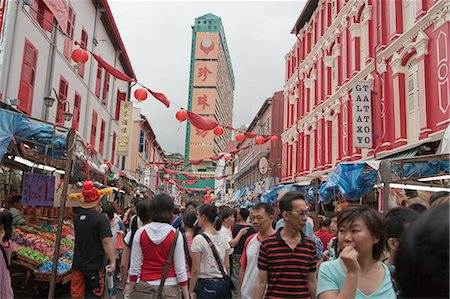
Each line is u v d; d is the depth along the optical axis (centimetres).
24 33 1191
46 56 1374
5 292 489
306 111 2181
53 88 1335
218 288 518
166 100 920
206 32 10131
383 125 1302
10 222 511
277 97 2917
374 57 1391
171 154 8431
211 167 8275
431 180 835
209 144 8525
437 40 1073
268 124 3025
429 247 121
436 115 1061
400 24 1283
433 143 959
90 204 582
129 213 1165
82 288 558
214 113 9494
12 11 1106
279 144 2825
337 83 1731
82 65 1755
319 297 274
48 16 1360
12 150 783
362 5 1535
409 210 314
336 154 1722
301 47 2378
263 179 2894
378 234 275
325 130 1850
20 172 1134
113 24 2073
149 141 3978
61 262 891
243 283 445
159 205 455
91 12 1847
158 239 437
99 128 2098
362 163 804
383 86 1320
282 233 393
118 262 852
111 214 816
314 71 2098
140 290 428
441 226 122
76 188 1229
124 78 872
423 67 1116
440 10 1059
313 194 1198
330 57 1856
